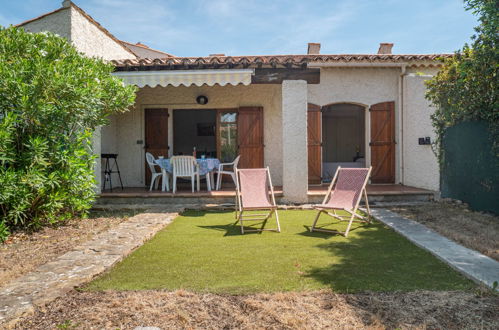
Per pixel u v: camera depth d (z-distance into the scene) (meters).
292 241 5.98
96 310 3.38
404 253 5.20
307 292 3.74
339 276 4.24
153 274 4.36
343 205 7.12
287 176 9.78
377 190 10.45
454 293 3.71
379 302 3.52
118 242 5.77
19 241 6.05
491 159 7.90
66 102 6.71
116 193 10.33
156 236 6.38
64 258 4.94
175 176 10.34
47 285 3.93
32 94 6.25
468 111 8.30
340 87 12.23
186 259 4.97
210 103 12.81
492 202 7.93
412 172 11.45
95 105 7.54
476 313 3.29
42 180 6.40
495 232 6.26
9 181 5.85
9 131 6.05
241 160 12.59
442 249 5.20
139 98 12.87
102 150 11.84
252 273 4.36
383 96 12.23
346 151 20.22
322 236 6.34
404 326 3.06
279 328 3.07
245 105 12.72
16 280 4.09
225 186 12.11
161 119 12.84
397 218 7.61
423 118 10.78
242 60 9.55
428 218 7.60
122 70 9.80
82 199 7.70
